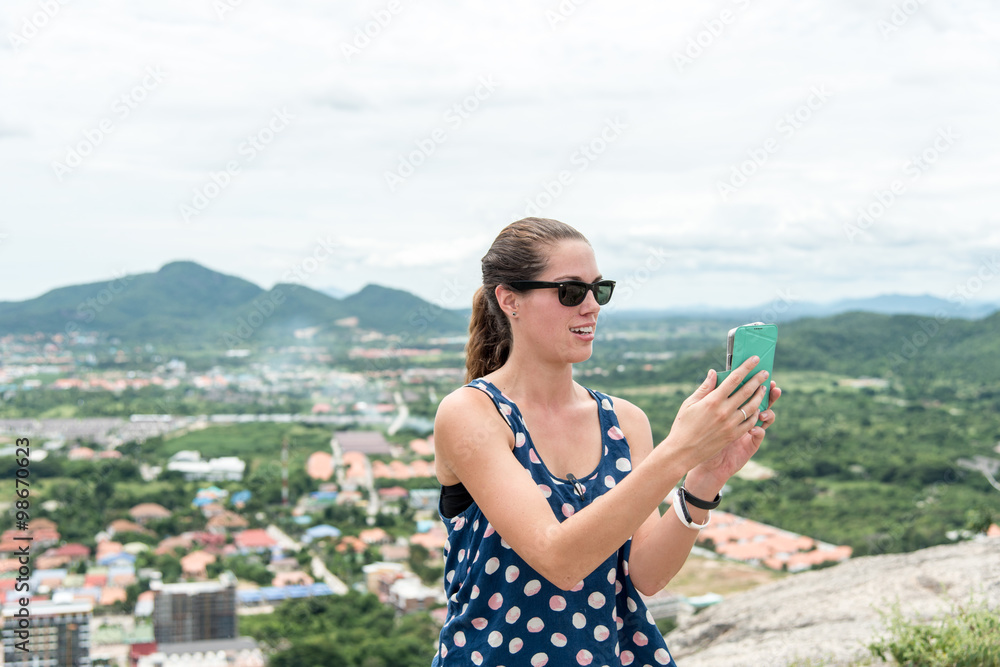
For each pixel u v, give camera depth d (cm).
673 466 107
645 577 135
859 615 400
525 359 135
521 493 118
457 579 133
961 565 442
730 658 375
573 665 124
